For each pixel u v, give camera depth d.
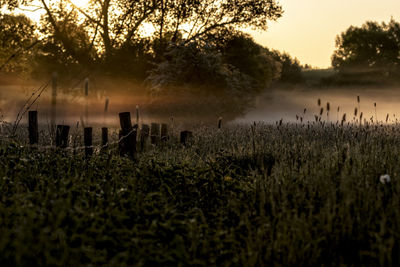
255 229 4.92
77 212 4.70
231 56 39.03
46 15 30.44
